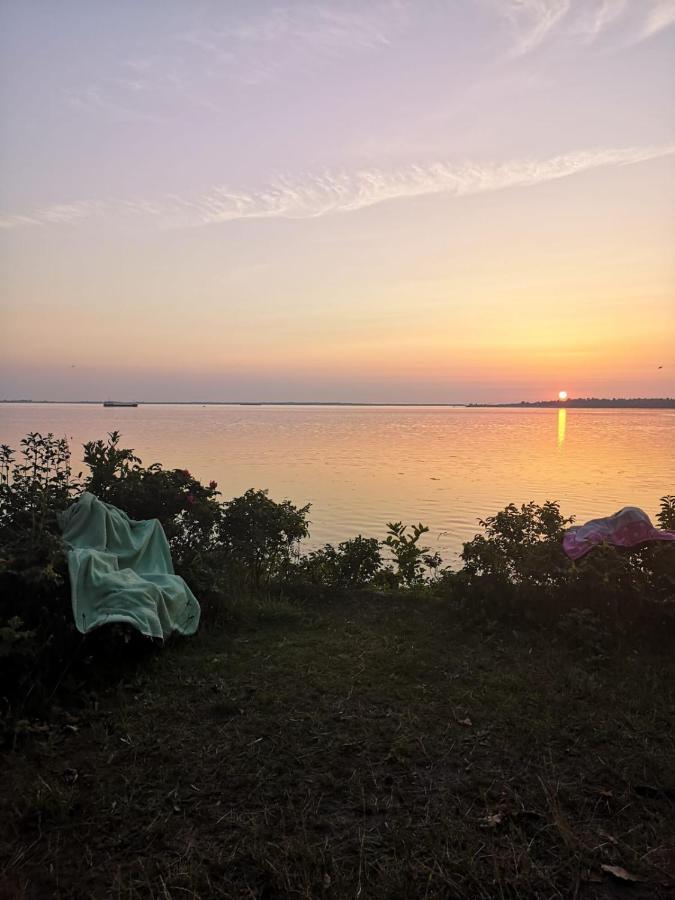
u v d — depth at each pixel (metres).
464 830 2.93
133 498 6.55
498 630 5.70
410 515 16.02
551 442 49.47
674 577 5.43
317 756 3.60
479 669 4.86
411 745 3.69
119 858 2.79
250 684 4.55
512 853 2.78
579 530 6.23
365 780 3.37
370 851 2.82
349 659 5.04
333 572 7.79
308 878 2.63
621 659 4.99
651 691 4.39
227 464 28.80
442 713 4.11
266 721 4.00
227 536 7.31
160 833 2.94
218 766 3.49
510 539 6.39
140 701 4.29
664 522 6.77
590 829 2.96
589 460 32.44
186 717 4.06
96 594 4.69
